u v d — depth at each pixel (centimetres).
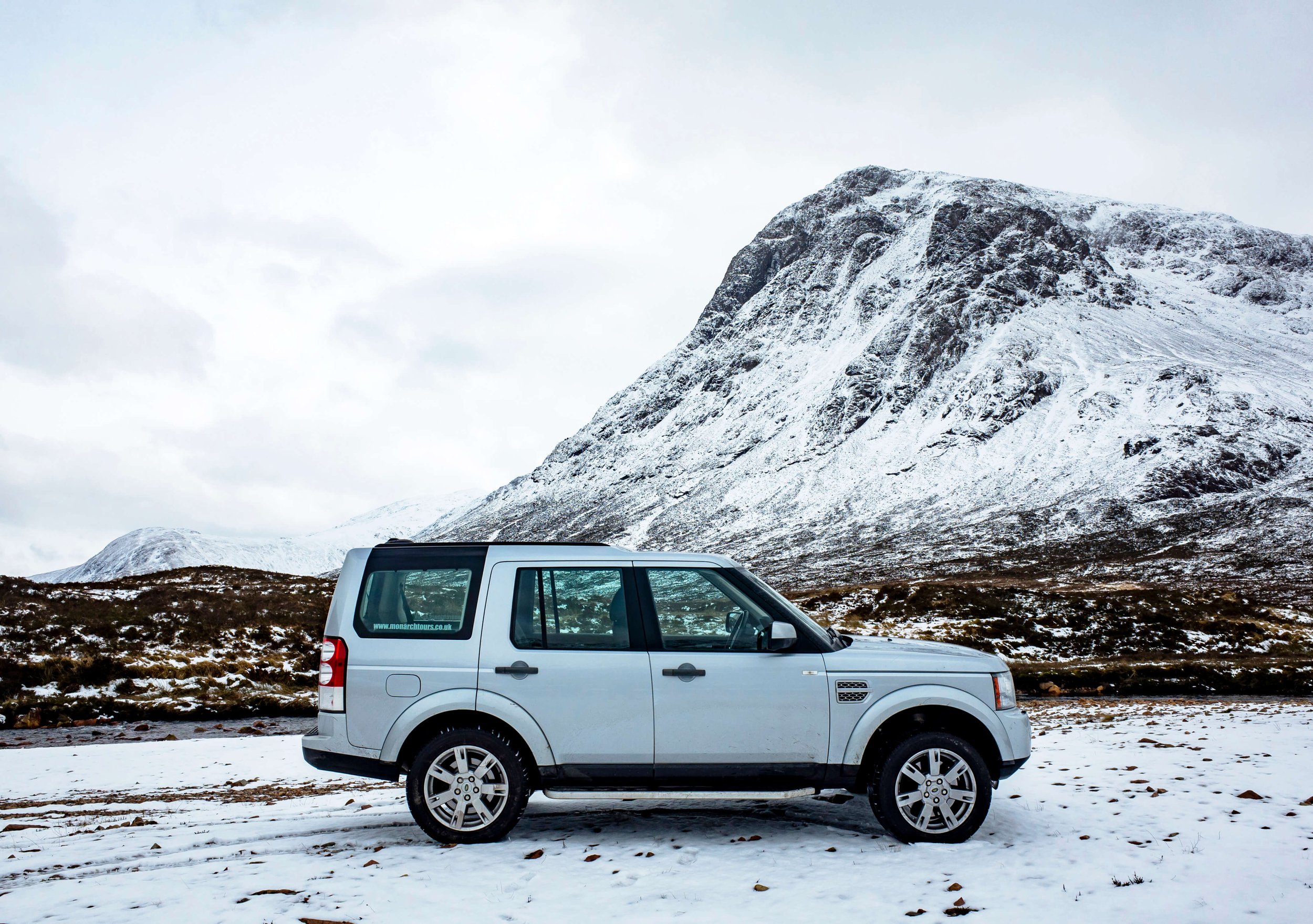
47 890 495
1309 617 4209
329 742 601
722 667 596
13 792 1048
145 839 644
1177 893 471
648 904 462
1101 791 770
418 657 601
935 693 594
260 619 3266
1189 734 1180
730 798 582
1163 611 4100
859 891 480
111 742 1680
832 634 661
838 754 591
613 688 593
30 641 2638
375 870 529
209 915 445
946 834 584
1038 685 2669
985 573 9681
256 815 773
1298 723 1274
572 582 622
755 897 471
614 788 593
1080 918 432
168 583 4162
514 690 593
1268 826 622
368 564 630
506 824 589
